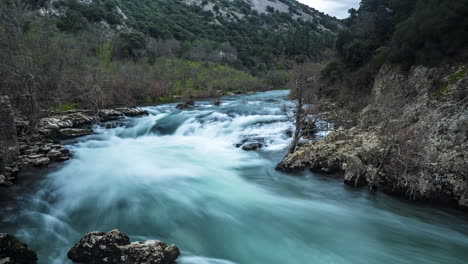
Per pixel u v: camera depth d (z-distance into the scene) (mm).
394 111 12125
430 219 8242
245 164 13258
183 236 7375
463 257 6684
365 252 6840
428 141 9992
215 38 87000
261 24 126125
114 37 50219
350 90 22625
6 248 5449
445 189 8531
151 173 12070
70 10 55719
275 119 20484
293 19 142875
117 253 5695
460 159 8609
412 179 9008
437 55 13578
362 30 27156
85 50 38031
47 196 9648
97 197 9664
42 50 24297
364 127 13977
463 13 12875
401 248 7027
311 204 9344
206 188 10609
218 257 6516
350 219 8398
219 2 133875
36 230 7516
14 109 18234
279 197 9906
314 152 12055
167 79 42438
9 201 9195
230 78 53156
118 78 32812
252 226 7969
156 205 9148
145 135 19641
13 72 17938
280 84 56250
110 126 21219
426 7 15969
